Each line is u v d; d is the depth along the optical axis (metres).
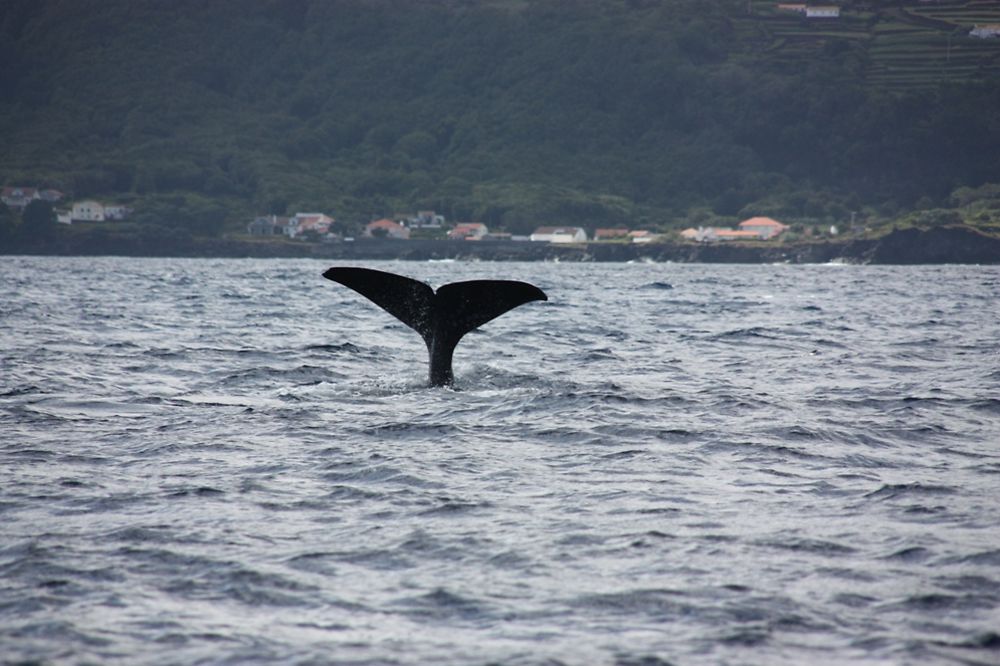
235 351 101.12
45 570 35.19
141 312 161.00
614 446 55.66
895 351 109.62
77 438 57.28
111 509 42.84
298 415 63.97
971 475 49.81
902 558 36.62
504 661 28.23
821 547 37.84
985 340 123.50
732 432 59.62
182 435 58.00
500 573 35.25
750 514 42.34
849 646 29.27
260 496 44.94
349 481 47.59
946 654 28.66
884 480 48.62
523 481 47.91
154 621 31.03
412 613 31.80
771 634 30.06
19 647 28.97
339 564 36.09
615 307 194.12
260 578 34.62
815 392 77.00
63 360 92.19
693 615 31.53
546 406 66.56
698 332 132.75
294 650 29.02
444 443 55.78
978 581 34.19
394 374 85.25
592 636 30.02
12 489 45.94
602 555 37.03
